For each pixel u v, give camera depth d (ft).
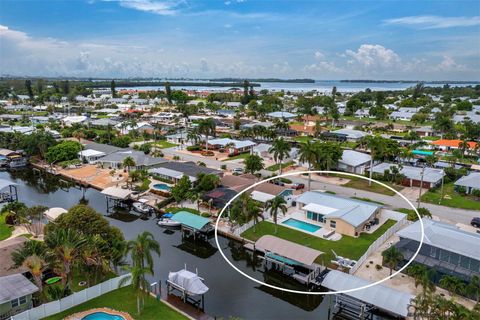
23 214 232.94
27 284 155.12
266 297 175.73
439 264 181.68
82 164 406.62
